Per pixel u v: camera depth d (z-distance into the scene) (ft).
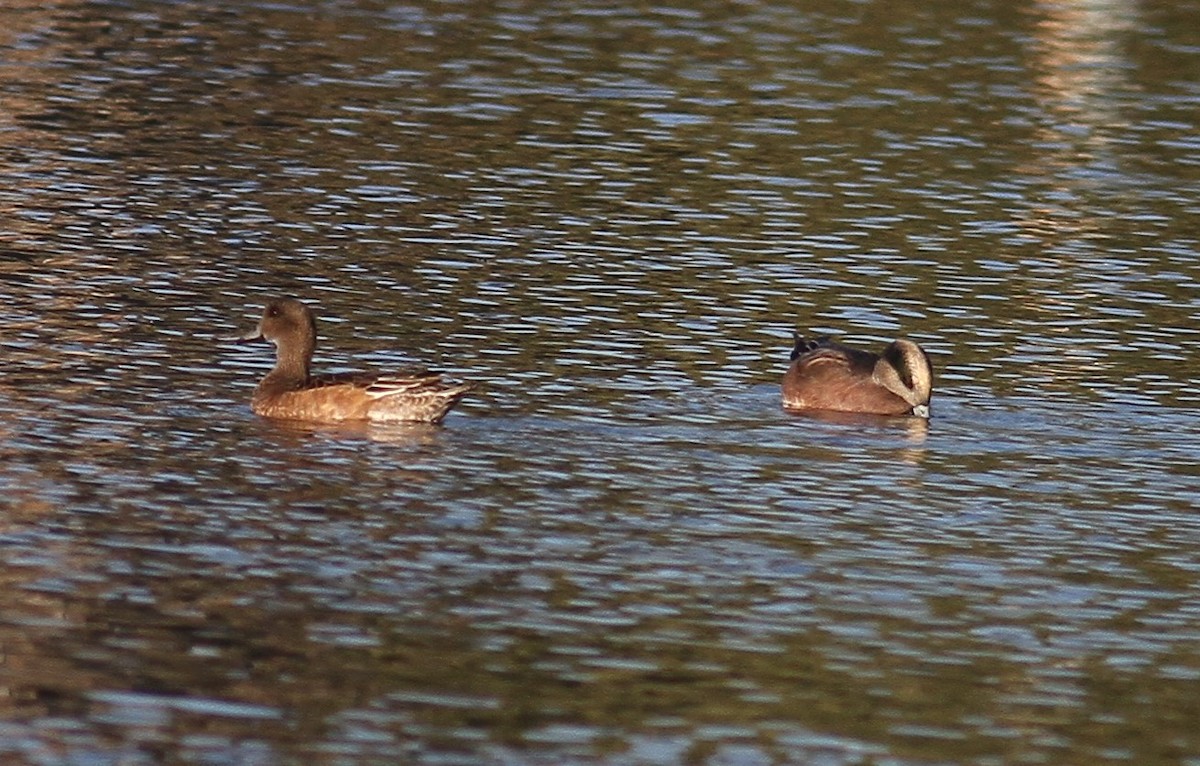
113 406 62.18
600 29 131.03
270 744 41.50
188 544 51.44
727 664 46.44
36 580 48.65
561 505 55.93
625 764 41.42
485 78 115.44
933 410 67.05
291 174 93.25
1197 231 93.04
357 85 111.96
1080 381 70.85
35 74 108.78
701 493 57.67
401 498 55.67
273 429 61.16
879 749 42.70
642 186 95.45
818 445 62.90
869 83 119.96
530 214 89.45
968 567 53.11
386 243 83.51
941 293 81.35
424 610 48.44
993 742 43.24
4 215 83.10
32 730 41.47
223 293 75.31
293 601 48.47
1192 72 128.36
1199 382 71.31
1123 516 57.62
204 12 129.29
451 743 41.96
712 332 74.59
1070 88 121.90
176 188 89.51
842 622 49.16
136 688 43.60
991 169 102.47
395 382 62.03
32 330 69.26
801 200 94.68
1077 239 90.53
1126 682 46.62
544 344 71.56
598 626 48.11
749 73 120.67
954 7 144.46
